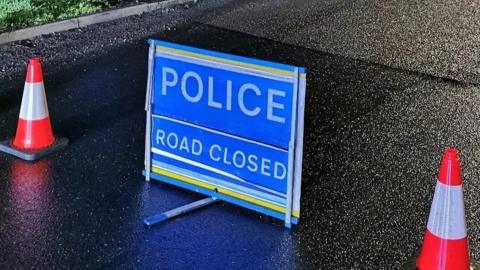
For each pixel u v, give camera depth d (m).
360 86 6.72
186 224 4.44
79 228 4.39
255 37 8.09
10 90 6.29
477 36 8.48
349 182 4.98
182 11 8.97
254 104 4.36
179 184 4.75
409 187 4.94
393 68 7.24
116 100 6.20
